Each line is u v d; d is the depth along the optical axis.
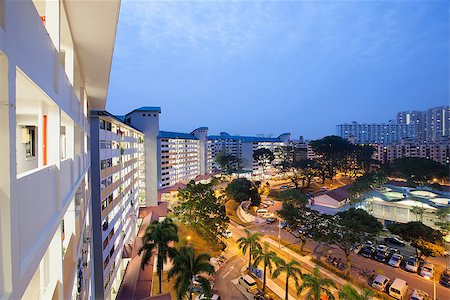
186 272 22.36
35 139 11.87
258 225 51.62
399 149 126.81
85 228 18.44
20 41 4.23
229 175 104.50
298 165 88.56
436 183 68.44
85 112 19.47
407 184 73.44
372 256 36.88
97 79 17.50
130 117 63.72
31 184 4.86
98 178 25.61
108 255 28.58
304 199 53.38
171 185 81.12
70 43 12.38
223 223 42.28
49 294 8.23
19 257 3.99
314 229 35.78
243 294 29.11
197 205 43.81
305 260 36.47
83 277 15.68
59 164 7.24
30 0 4.80
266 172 120.38
